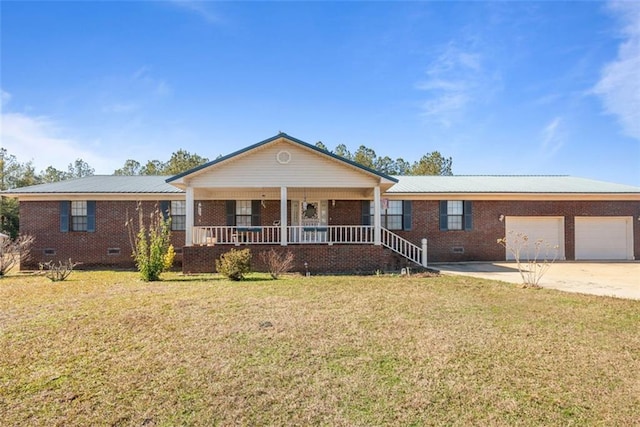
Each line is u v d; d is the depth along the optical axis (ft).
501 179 71.92
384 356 16.79
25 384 14.05
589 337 19.61
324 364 15.88
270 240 59.11
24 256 53.72
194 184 48.37
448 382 14.17
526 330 20.80
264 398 12.93
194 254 46.39
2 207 114.93
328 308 25.59
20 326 21.48
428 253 60.70
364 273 45.44
